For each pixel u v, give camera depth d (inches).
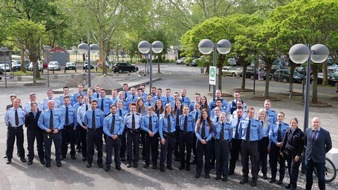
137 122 388.5
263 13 1316.4
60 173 366.9
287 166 379.2
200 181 351.9
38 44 1264.8
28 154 398.6
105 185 335.0
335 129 600.1
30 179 347.6
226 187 336.8
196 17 1750.7
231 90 1150.3
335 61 862.5
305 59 359.6
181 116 386.0
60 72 2034.9
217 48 498.3
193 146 404.2
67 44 2455.7
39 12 1481.3
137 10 1662.2
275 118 394.9
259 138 346.0
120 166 390.0
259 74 1534.2
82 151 417.4
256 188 336.2
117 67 1979.6
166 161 416.5
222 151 351.9
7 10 1409.9
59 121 389.1
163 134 380.5
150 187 332.2
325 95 1068.5
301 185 345.7
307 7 746.2
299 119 685.3
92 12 1668.3
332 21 750.5
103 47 1771.7
